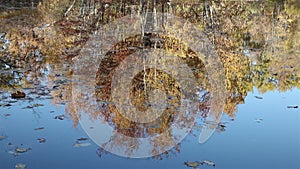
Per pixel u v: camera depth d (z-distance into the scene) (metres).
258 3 20.64
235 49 9.83
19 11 16.53
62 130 4.38
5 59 7.84
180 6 14.47
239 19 15.27
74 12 14.43
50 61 7.73
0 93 5.61
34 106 5.08
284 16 17.30
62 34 10.71
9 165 3.54
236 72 7.50
